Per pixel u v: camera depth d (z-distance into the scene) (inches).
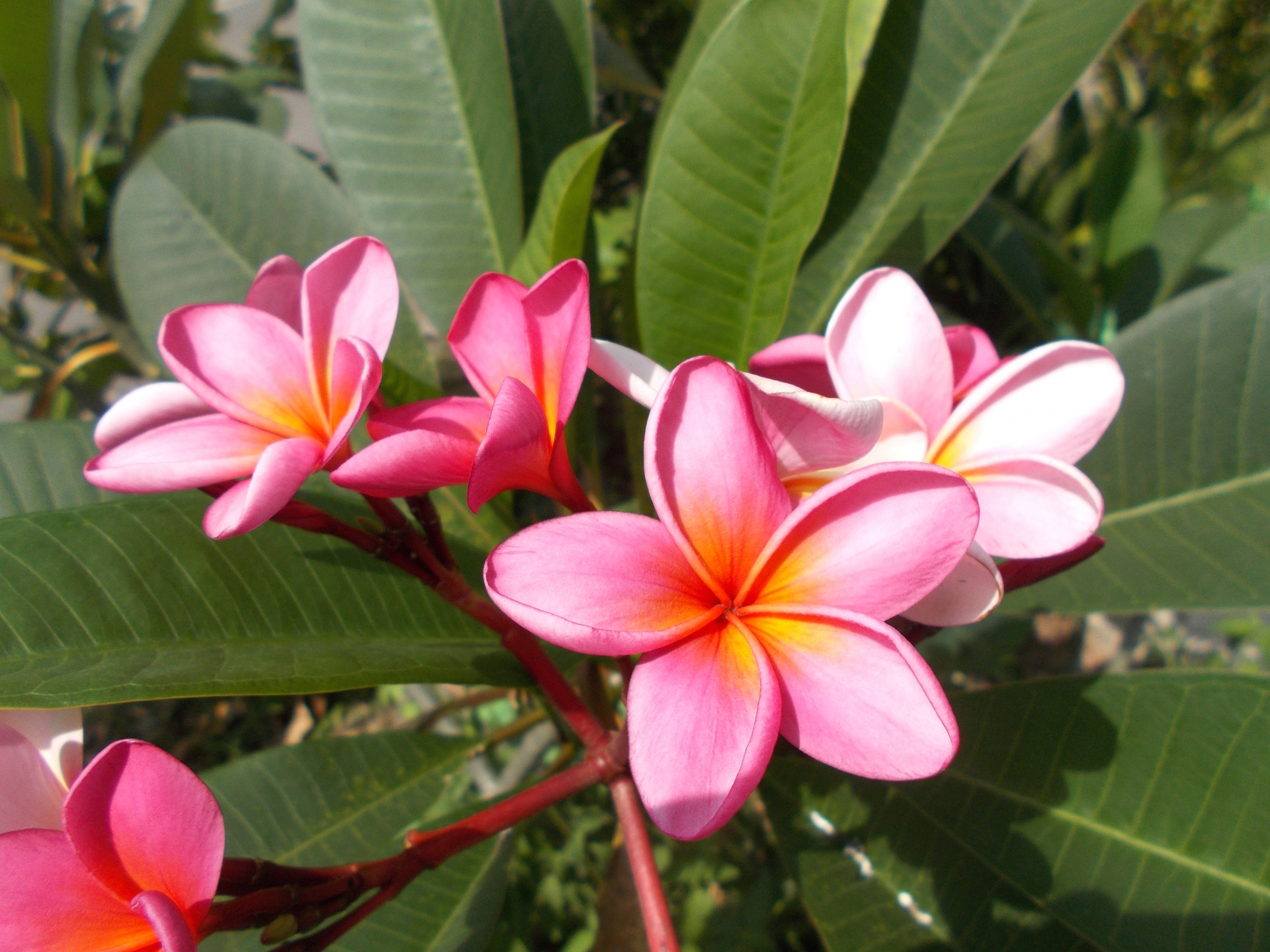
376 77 14.6
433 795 13.3
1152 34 46.0
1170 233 21.4
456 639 10.7
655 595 6.8
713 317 11.8
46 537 8.8
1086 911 9.9
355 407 7.4
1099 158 22.1
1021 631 19.2
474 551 12.5
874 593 6.8
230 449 8.0
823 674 6.7
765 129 11.0
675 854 17.8
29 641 8.2
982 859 10.7
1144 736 10.3
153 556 9.1
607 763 8.5
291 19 33.8
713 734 6.4
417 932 10.8
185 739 27.1
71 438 11.7
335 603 10.1
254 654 9.0
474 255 14.7
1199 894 9.5
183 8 18.9
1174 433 12.4
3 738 7.2
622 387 7.7
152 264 15.2
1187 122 37.1
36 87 17.2
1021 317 25.6
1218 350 12.2
